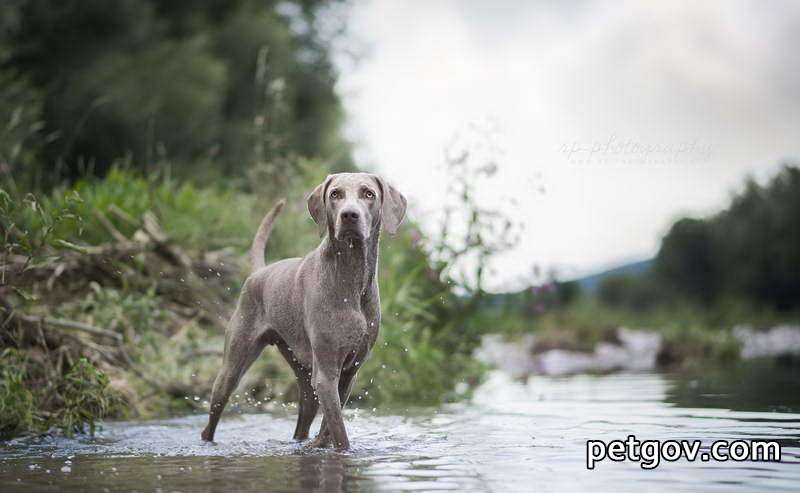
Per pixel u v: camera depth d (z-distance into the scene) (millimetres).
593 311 19875
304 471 3910
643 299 33031
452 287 9180
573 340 15750
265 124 10320
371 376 8039
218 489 3506
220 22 20203
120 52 16188
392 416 6395
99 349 6688
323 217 4648
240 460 4305
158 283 7906
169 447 4891
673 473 3695
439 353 8539
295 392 7770
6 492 3523
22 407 5426
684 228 35531
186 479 3764
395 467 3965
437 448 4578
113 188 8961
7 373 5527
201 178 13969
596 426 5297
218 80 17266
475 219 8883
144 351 7254
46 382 6008
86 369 5668
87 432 5633
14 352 5781
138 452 4680
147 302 7285
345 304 4602
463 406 7152
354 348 4672
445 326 9281
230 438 5348
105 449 4824
